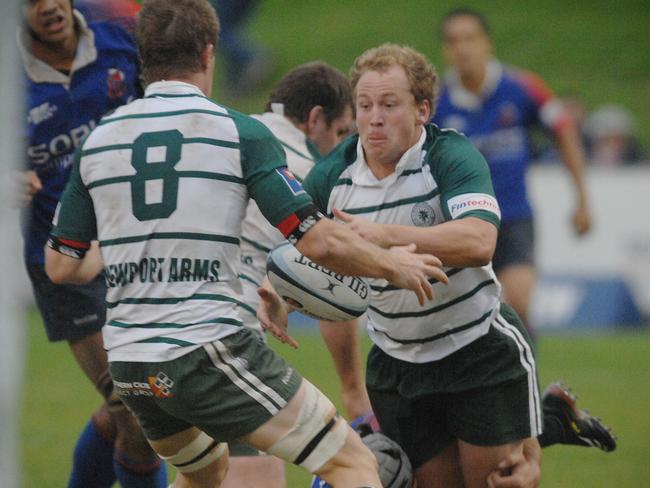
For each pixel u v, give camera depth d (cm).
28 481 2058
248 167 1277
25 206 1767
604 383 2966
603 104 6488
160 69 1330
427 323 1494
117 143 1288
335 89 1738
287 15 7631
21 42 1766
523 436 1525
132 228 1267
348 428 1302
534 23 7281
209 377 1250
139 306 1268
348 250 1248
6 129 858
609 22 7300
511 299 2675
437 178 1427
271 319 1438
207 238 1259
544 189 4253
